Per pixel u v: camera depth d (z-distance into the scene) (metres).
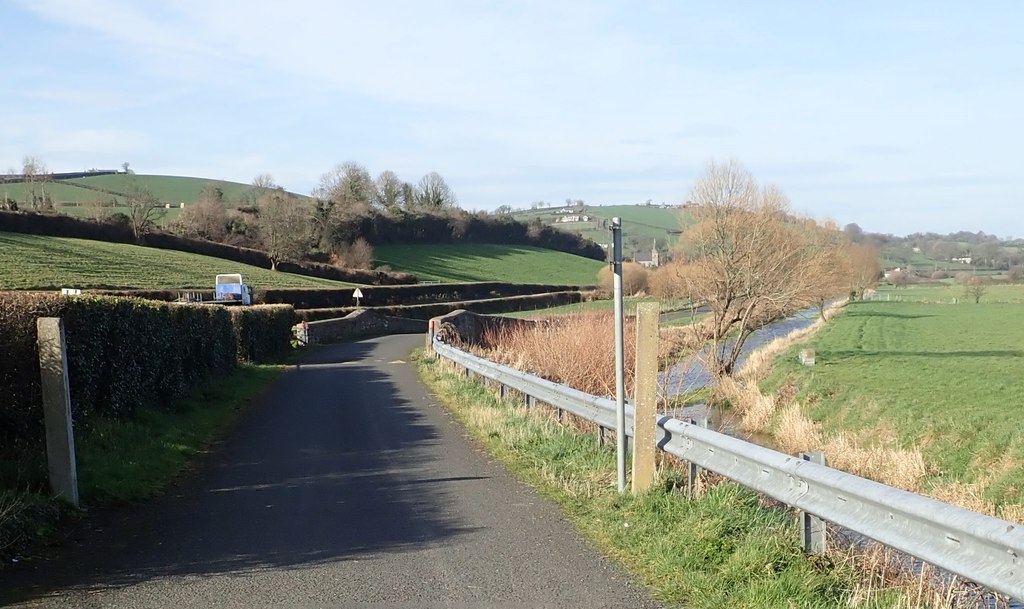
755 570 5.67
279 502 8.50
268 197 88.06
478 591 5.62
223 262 70.50
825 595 5.28
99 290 47.66
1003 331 46.62
